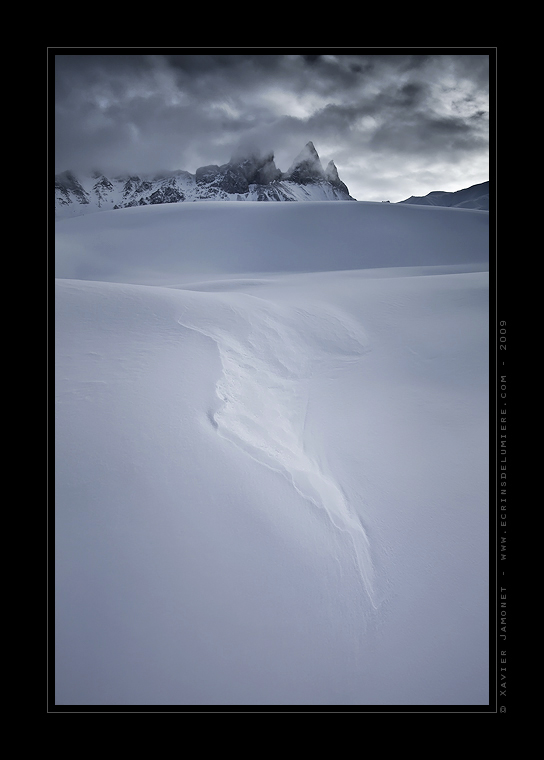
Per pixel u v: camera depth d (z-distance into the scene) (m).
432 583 2.82
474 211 34.47
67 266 25.27
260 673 2.25
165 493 2.80
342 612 2.53
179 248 27.98
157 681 2.19
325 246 28.53
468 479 3.64
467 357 5.81
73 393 3.53
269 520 2.80
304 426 4.27
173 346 4.54
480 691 2.38
